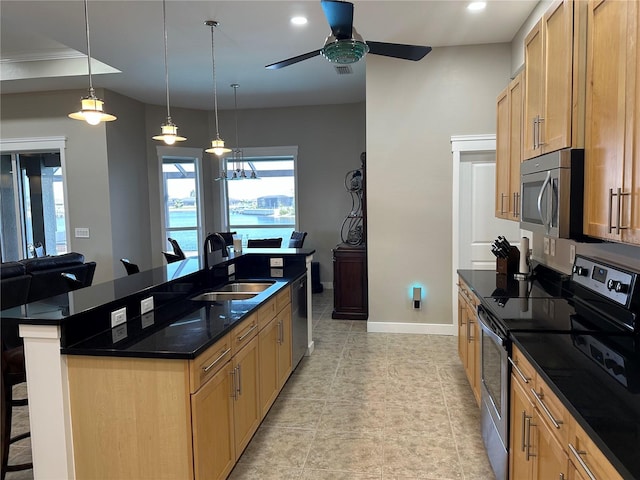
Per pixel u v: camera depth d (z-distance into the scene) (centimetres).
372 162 480
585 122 189
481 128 455
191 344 192
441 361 406
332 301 663
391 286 490
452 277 476
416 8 360
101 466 192
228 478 240
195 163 760
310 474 243
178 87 607
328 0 216
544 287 296
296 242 668
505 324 210
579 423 123
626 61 151
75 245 620
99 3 340
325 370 390
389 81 468
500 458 215
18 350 240
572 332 198
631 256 216
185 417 185
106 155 601
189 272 306
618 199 158
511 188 318
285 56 476
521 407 187
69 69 539
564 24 200
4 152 630
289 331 354
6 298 361
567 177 195
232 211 792
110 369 188
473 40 439
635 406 128
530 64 259
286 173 777
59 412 191
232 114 770
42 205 645
